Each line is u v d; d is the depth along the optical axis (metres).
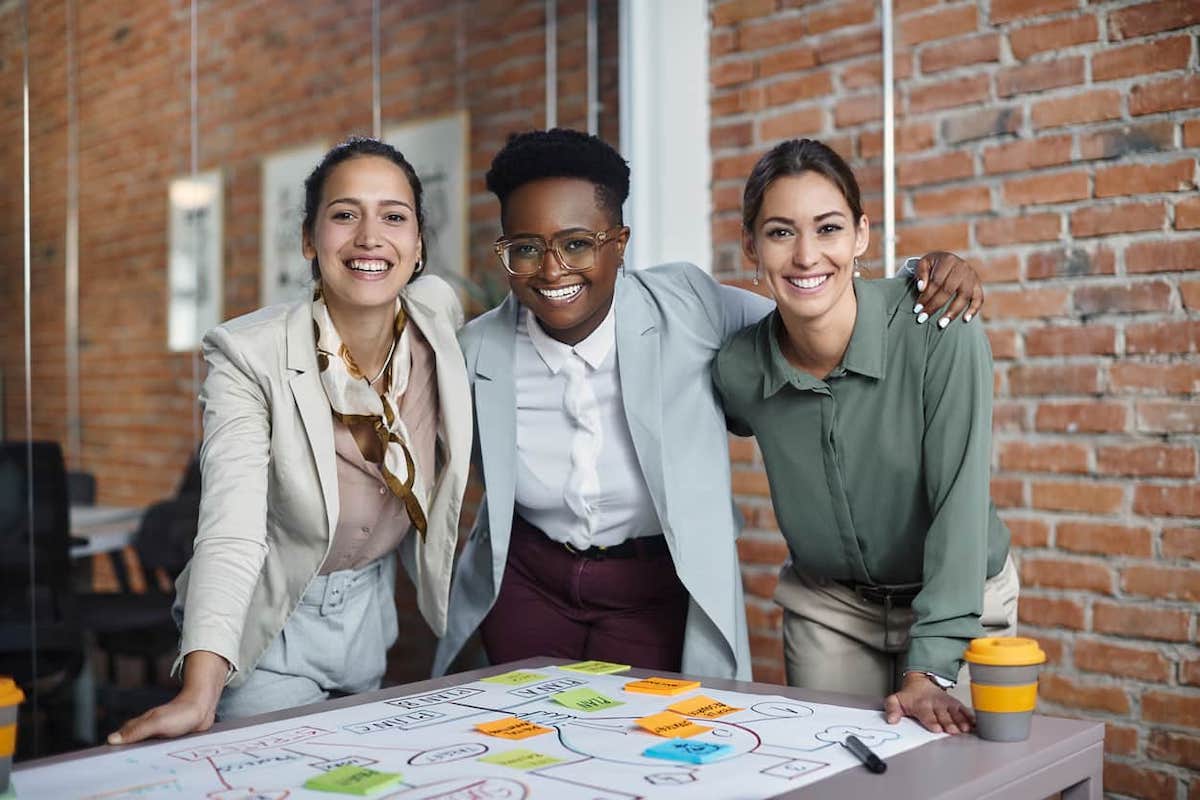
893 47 2.89
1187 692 2.46
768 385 1.70
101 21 2.62
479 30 3.26
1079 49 2.61
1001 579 1.80
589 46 3.38
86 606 2.58
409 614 3.22
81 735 2.54
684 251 3.31
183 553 2.73
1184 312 2.47
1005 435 2.73
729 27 3.22
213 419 1.55
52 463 2.54
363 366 1.69
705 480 1.81
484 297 3.28
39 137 2.53
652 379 1.79
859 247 1.63
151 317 2.70
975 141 2.76
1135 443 2.54
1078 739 1.19
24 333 2.50
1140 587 2.53
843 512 1.70
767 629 3.14
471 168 3.27
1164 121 2.49
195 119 2.78
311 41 2.97
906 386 1.61
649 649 1.91
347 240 1.59
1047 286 2.66
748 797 0.99
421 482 1.71
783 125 3.11
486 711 1.30
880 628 1.79
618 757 1.11
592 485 1.82
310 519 1.60
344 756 1.13
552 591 1.95
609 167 1.71
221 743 1.20
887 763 1.09
